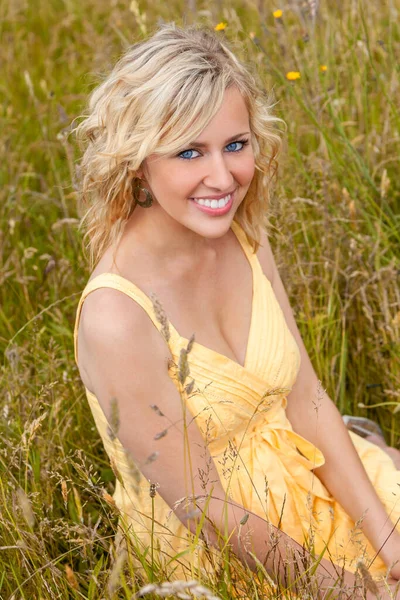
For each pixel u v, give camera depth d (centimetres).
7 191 367
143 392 187
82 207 234
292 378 214
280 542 190
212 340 202
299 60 326
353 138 336
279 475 206
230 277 209
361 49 331
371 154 321
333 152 306
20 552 198
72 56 463
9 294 327
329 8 385
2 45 500
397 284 291
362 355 292
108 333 185
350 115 341
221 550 181
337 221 299
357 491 216
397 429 281
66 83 457
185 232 194
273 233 303
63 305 313
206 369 195
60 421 254
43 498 219
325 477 221
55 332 301
